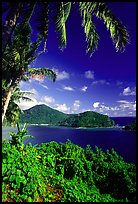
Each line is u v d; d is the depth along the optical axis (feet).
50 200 17.57
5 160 16.31
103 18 23.72
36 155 22.07
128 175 24.59
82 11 25.53
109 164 26.35
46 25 30.12
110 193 24.56
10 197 15.55
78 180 24.58
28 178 16.44
